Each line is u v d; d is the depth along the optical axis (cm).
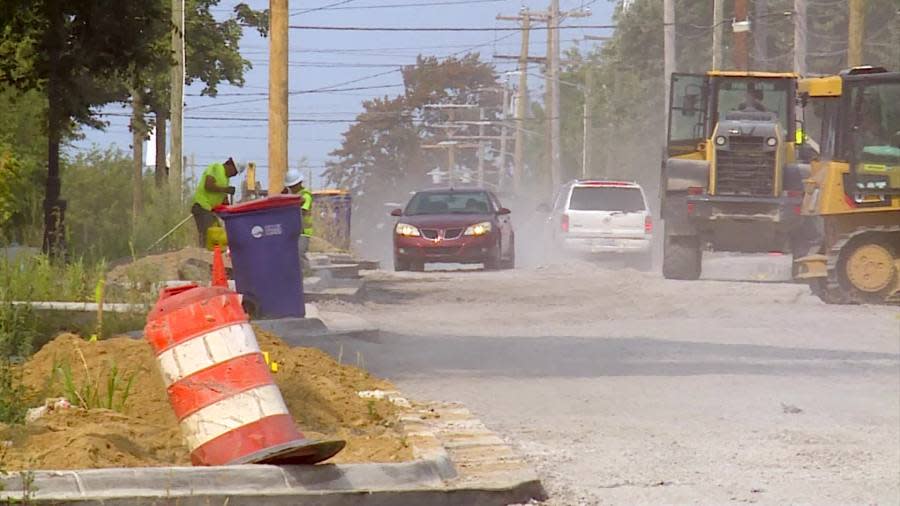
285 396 4081
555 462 3794
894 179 9338
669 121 11719
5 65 9406
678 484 3525
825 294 9488
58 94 9250
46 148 13312
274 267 6619
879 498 3381
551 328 7588
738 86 11656
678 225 11406
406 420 4091
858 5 14625
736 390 5225
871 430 4372
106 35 8900
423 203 13750
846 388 5303
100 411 3762
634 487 3481
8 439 3391
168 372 3309
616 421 4497
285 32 12056
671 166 11419
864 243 9369
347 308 8625
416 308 8838
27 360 4631
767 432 4319
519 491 3281
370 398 4434
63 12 8881
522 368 5838
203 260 8344
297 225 6662
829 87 9550
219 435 3250
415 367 5847
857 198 9388
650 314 8444
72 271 6731
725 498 3362
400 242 13000
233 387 3284
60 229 9538
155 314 3347
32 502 2902
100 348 4409
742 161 11225
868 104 9425
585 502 3303
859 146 9425
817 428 4400
